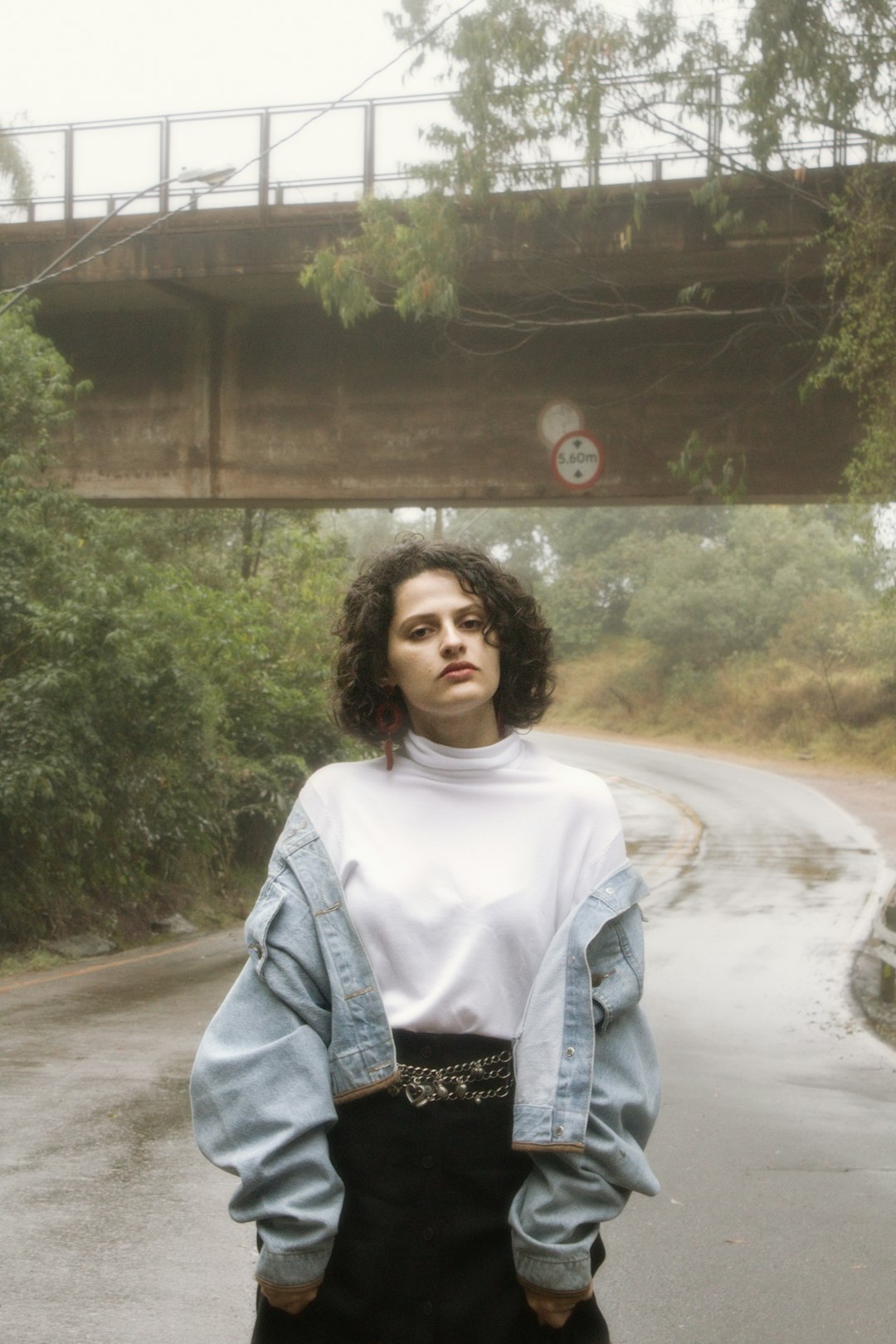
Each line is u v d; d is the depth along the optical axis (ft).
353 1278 6.53
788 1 37.60
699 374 49.32
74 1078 25.23
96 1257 16.02
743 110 39.68
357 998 6.52
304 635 68.90
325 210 49.93
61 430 54.70
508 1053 6.66
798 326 48.47
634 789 120.16
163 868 53.57
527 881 6.72
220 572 77.66
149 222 51.03
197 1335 13.80
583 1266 6.25
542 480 50.55
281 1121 6.23
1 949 42.83
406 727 7.38
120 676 45.83
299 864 6.80
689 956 44.14
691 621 176.86
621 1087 6.57
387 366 52.16
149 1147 20.59
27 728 42.93
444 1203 6.56
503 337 50.80
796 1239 17.21
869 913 54.80
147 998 35.42
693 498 49.44
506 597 7.21
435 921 6.63
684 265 47.34
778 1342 13.97
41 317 55.26
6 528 44.70
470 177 42.73
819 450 48.26
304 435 52.75
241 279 50.78
